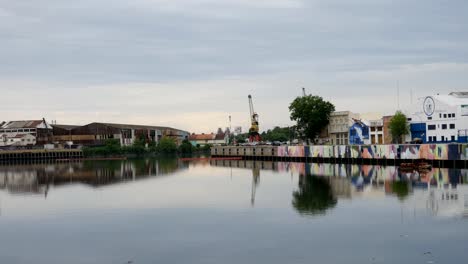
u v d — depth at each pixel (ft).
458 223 195.00
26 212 248.93
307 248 166.40
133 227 205.16
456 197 253.24
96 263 158.10
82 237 191.11
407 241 171.42
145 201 274.16
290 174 425.69
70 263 159.12
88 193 316.81
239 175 436.76
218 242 177.17
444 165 418.92
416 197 257.14
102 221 219.82
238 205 250.98
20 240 189.57
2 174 513.86
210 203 260.21
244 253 163.02
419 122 562.66
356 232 185.57
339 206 238.68
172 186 349.61
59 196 305.94
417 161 424.46
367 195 270.26
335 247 166.61
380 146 491.31
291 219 211.20
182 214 230.27
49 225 214.90
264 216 219.20
